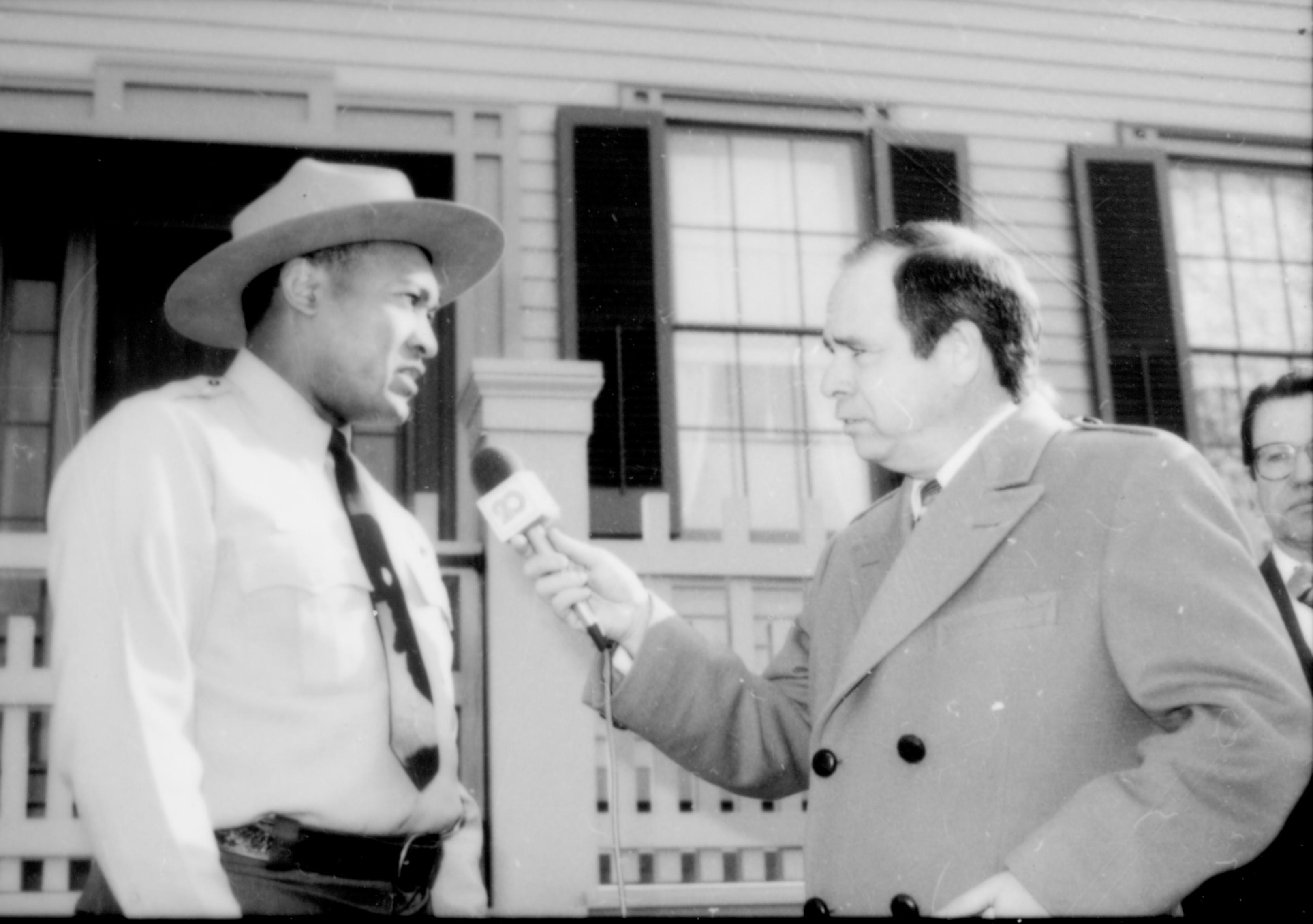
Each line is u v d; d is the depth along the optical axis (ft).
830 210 16.57
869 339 5.75
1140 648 4.91
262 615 5.49
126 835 4.83
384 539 6.04
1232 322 17.17
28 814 11.04
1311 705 4.77
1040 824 4.96
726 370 15.92
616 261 15.56
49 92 14.65
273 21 15.30
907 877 5.08
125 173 14.73
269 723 5.41
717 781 6.38
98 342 14.43
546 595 6.20
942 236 5.87
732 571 9.82
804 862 5.81
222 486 5.59
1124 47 17.43
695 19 16.55
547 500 6.27
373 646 5.72
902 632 5.33
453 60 15.70
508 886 8.57
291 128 15.03
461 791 6.11
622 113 15.90
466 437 14.53
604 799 9.36
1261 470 8.10
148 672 5.06
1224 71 17.61
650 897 8.96
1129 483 5.22
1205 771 4.67
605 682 6.14
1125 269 16.67
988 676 5.16
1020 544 5.33
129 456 5.42
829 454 15.83
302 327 6.18
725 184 16.40
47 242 14.55
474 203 15.47
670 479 15.08
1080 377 16.39
